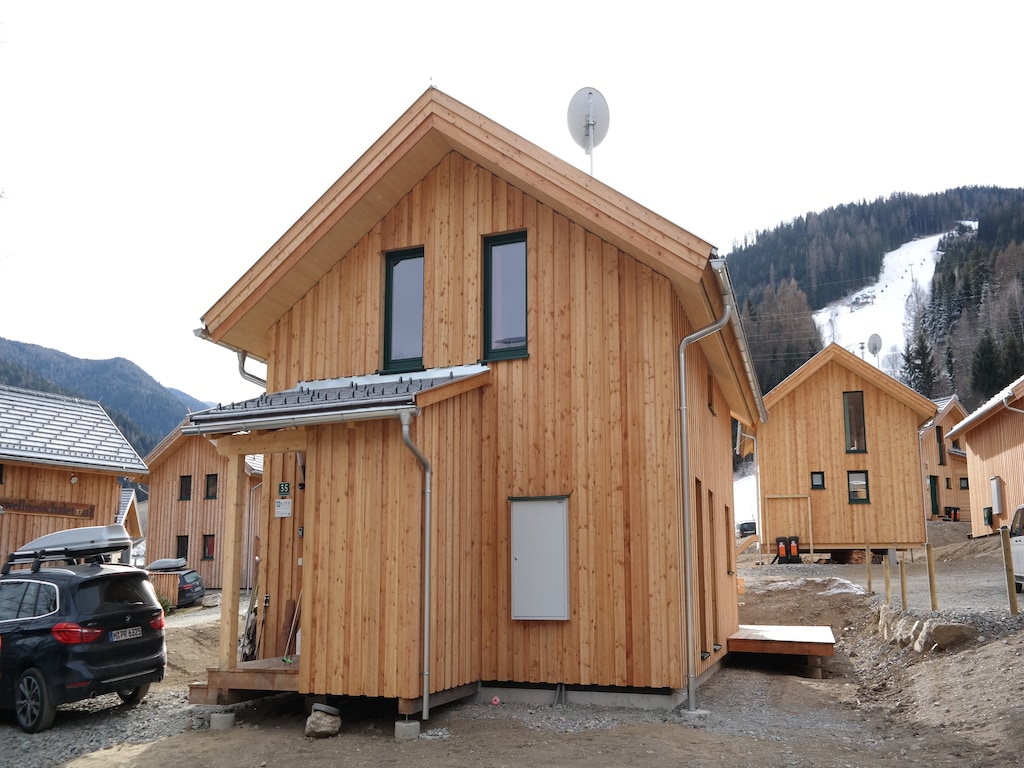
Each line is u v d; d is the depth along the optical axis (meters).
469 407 10.28
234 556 10.10
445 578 9.44
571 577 9.93
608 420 10.04
